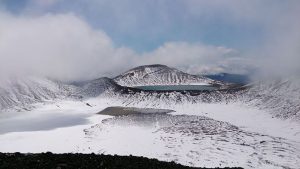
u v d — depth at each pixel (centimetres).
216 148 11225
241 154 10444
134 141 12444
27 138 13138
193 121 16588
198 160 9694
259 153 10562
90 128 15100
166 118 17488
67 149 11275
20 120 17925
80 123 16962
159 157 10062
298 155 10375
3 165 4216
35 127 15812
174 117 17850
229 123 16862
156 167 4619
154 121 16650
